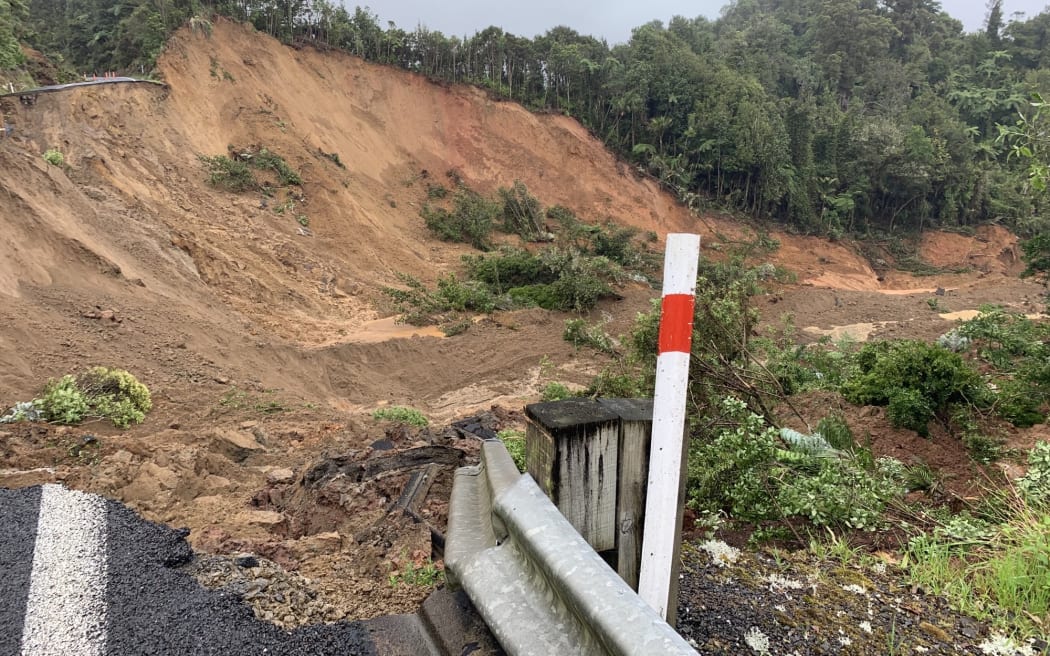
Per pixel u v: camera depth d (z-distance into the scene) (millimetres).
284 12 40812
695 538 4234
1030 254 16094
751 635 2852
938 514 4992
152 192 22844
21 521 3451
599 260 28609
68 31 39906
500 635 2082
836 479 4793
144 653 2277
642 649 1678
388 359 18094
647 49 50625
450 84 45031
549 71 49406
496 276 27188
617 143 48562
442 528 4363
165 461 6820
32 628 2430
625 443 2449
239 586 2854
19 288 12578
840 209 49031
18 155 15953
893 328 24500
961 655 2902
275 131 32094
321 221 29016
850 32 73500
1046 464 4910
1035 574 3547
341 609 2848
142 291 15516
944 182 51281
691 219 45875
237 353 14844
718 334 7723
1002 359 11734
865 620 3160
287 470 6957
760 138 46156
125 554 3092
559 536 2092
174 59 30922
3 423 8094
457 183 41125
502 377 17859
